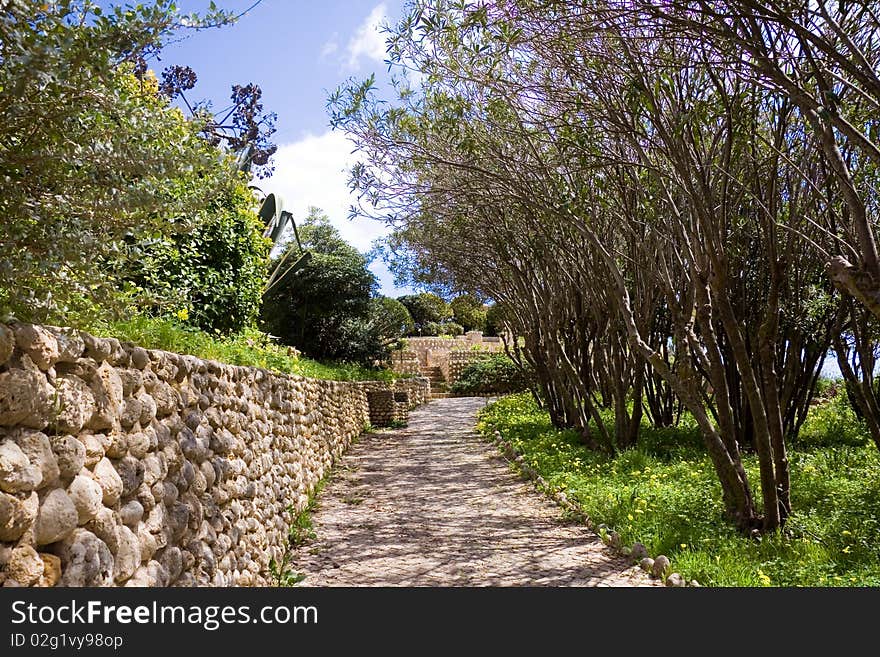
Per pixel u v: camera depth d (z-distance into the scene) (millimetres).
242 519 4676
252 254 8531
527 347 14992
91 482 2430
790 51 4227
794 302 7844
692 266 6051
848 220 6426
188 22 2568
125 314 2746
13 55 2004
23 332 2100
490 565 5277
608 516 6297
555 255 10656
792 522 5574
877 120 4574
